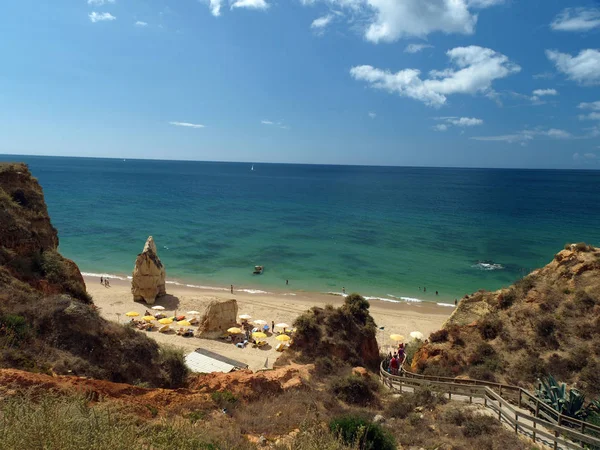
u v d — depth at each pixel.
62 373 12.91
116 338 15.65
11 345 12.88
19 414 7.14
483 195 185.75
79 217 97.31
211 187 197.12
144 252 46.50
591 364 18.50
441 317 44.59
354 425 11.39
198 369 25.03
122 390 11.88
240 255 69.31
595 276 23.09
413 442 12.66
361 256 70.19
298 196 167.25
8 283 17.34
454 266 64.75
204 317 37.72
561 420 13.88
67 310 15.13
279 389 15.78
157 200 136.25
